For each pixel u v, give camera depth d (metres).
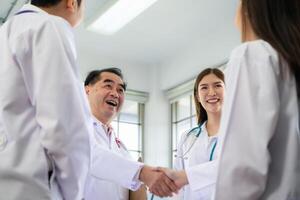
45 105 1.00
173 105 5.34
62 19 1.18
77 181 1.03
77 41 4.75
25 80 1.04
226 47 4.27
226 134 0.84
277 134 0.86
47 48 1.05
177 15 4.20
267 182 0.83
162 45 4.89
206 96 2.38
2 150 0.99
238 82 0.87
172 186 1.90
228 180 0.81
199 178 1.67
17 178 0.97
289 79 0.88
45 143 0.99
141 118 5.32
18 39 1.06
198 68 4.69
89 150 1.06
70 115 1.02
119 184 1.96
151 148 5.18
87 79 2.46
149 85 5.40
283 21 0.90
